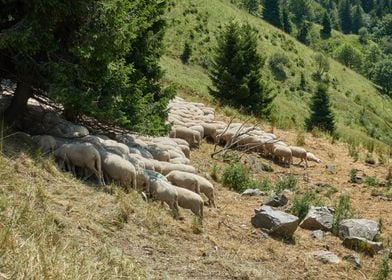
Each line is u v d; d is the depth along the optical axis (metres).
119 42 8.98
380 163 17.19
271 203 10.59
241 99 31.58
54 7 8.62
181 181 9.85
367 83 101.25
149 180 8.96
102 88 9.61
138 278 6.02
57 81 8.97
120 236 7.14
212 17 77.38
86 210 7.35
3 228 5.79
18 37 8.41
